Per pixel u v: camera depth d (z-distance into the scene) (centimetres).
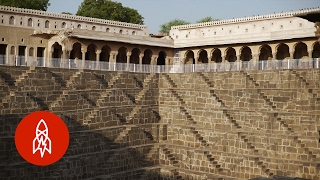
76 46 6875
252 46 6994
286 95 4328
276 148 4109
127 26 8025
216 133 4531
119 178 4328
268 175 4006
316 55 6638
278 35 6550
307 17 3575
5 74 4000
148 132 4922
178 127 4853
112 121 4684
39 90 4225
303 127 4106
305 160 3928
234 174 4250
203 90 4894
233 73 4853
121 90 4922
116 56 7144
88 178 4119
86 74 4703
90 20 7381
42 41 6650
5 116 3762
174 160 4719
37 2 9288
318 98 4125
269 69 4609
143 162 4672
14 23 6412
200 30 7594
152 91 5238
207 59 7994
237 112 4509
